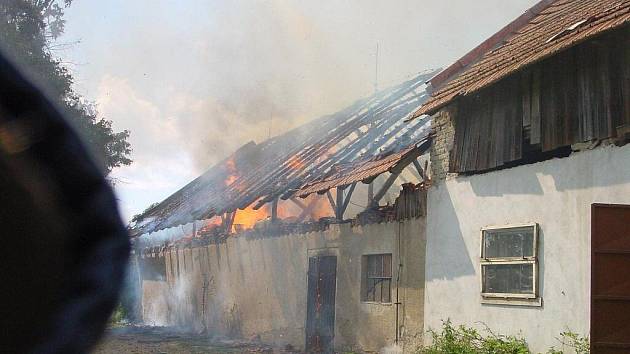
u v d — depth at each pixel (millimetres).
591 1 10812
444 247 10562
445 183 10766
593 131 7805
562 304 8070
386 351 11789
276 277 16484
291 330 15367
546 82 8688
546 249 8453
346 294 13312
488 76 9625
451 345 9312
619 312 6914
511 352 8375
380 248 12414
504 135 9430
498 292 9289
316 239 14703
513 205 9141
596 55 7871
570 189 8148
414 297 11320
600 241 6977
